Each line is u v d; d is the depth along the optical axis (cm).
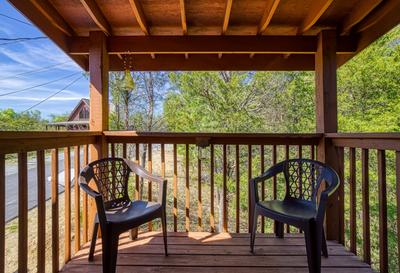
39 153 153
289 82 684
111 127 808
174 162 248
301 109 678
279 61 314
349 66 656
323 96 238
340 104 670
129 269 178
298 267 181
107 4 217
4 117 1041
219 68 315
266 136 235
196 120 649
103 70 244
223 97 640
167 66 315
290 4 219
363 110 660
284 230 256
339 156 223
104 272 151
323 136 231
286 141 241
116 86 772
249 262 187
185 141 247
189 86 646
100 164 207
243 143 243
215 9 226
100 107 240
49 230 401
